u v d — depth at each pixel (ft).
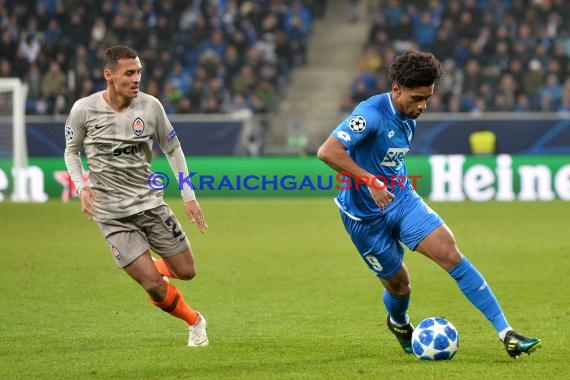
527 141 177.58
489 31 218.18
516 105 207.92
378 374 50.39
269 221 143.33
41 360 55.11
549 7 228.02
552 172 175.52
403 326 57.36
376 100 53.78
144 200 56.75
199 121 182.50
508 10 228.63
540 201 172.14
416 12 231.71
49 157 182.09
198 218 58.18
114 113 55.57
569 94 204.03
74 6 234.99
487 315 52.85
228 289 84.64
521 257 103.71
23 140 180.34
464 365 52.70
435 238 53.06
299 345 59.62
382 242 55.06
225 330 65.67
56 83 211.82
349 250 111.24
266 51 230.07
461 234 124.98
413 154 179.73
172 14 235.20
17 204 171.12
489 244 114.83
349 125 52.39
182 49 228.63
